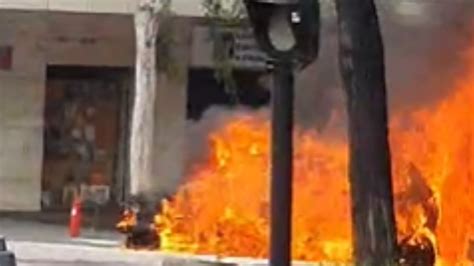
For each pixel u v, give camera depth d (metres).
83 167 38.25
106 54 37.75
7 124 37.44
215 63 33.62
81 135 38.59
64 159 38.12
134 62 37.53
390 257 17.02
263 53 12.17
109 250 28.88
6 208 37.47
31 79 37.50
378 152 17.09
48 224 34.75
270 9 10.88
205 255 27.88
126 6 33.69
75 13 34.59
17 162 37.53
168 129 36.84
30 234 31.88
